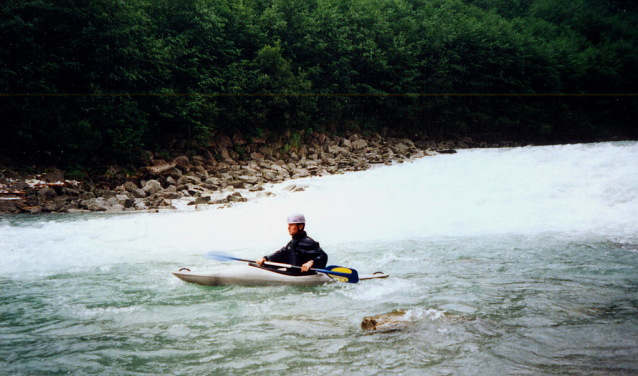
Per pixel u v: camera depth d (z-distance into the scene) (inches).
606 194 414.3
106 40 629.6
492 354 114.5
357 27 1095.0
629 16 1959.9
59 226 365.1
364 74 1113.4
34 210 463.5
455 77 1251.2
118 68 647.8
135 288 188.5
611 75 1515.7
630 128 1611.7
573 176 502.9
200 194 553.9
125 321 146.0
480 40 1284.4
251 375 104.0
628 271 211.8
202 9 772.0
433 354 114.9
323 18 1023.6
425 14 1312.7
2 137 579.2
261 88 863.7
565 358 111.5
